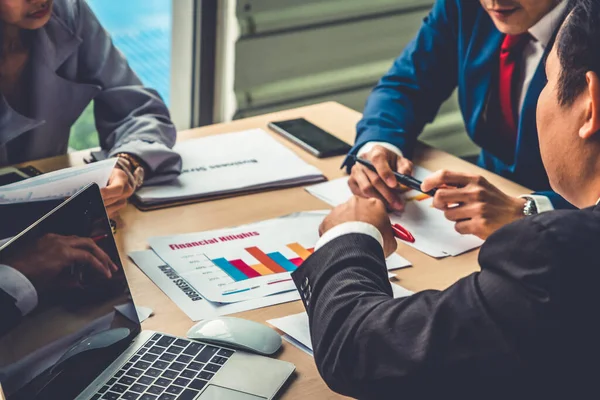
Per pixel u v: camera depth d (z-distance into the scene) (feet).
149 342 3.73
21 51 5.56
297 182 5.63
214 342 3.75
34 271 3.24
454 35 6.60
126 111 6.07
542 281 2.71
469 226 4.92
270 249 4.70
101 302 3.60
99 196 3.75
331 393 3.53
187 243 4.74
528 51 6.15
